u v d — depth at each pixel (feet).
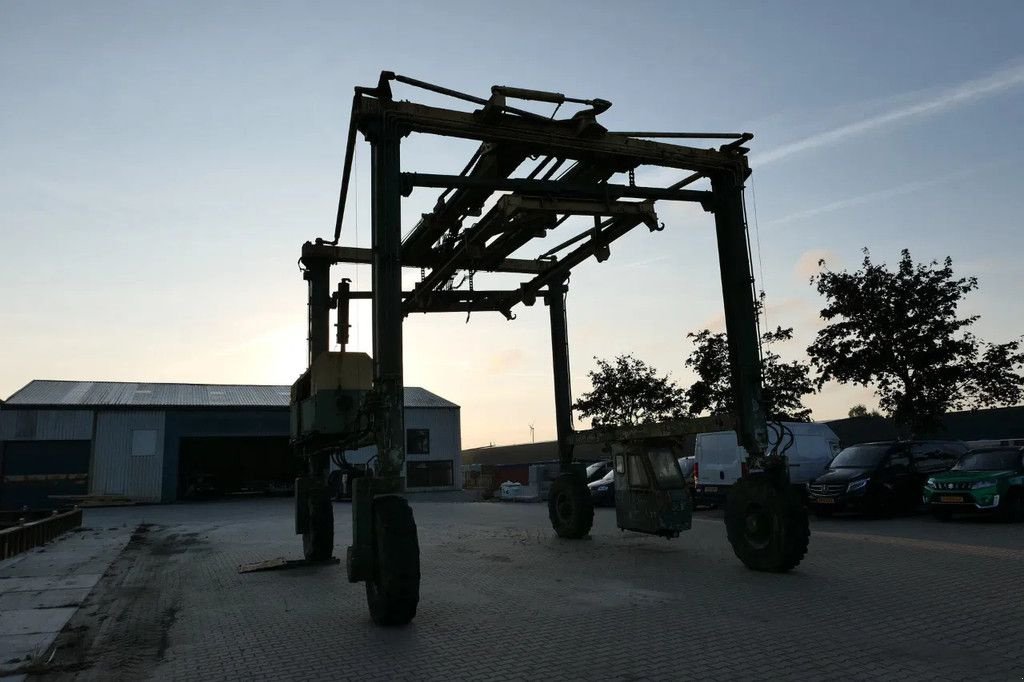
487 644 18.67
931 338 67.82
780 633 18.80
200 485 125.08
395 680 15.84
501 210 32.71
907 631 18.62
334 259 42.27
